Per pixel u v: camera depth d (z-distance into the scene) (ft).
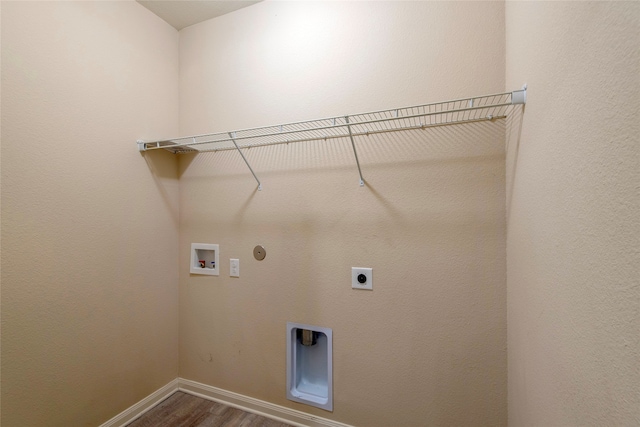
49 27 3.75
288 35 4.88
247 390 5.21
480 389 3.81
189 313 5.70
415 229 4.11
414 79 4.08
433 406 4.03
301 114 4.76
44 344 3.70
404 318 4.18
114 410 4.57
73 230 4.02
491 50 3.71
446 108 3.92
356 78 4.41
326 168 4.61
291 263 4.87
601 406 1.42
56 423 3.82
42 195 3.68
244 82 5.22
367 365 4.38
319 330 4.67
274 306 4.99
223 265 5.39
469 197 3.84
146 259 5.14
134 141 4.91
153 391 5.25
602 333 1.42
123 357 4.73
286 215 4.90
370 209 4.35
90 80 4.24
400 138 4.17
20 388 3.47
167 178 5.57
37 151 3.63
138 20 5.01
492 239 3.74
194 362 5.65
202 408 5.24
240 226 5.25
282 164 4.92
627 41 1.20
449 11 3.91
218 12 5.33
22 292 3.49
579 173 1.68
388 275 4.26
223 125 5.39
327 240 4.62
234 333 5.31
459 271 3.90
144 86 5.09
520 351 3.01
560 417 1.93
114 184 4.59
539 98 2.38
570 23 1.80
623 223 1.24
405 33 4.13
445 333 3.97
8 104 3.36
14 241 3.42
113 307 4.57
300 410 4.83
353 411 4.47
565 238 1.87
